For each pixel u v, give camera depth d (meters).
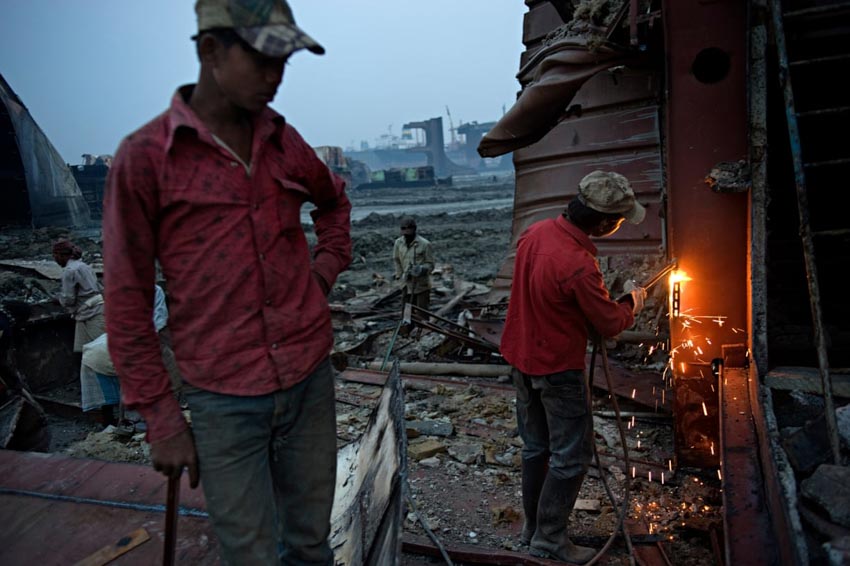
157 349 1.66
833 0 3.71
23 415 4.07
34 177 21.61
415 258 8.70
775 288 5.01
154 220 1.62
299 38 1.53
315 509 2.06
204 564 2.47
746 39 3.59
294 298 1.81
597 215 2.83
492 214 30.88
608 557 3.25
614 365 5.50
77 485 3.05
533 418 3.24
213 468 1.74
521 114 5.14
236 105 1.62
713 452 3.98
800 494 2.29
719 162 3.71
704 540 3.40
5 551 2.58
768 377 3.17
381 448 2.72
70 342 7.30
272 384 1.74
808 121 4.99
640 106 6.41
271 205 1.73
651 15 3.87
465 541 3.46
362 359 7.50
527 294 2.98
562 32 5.27
